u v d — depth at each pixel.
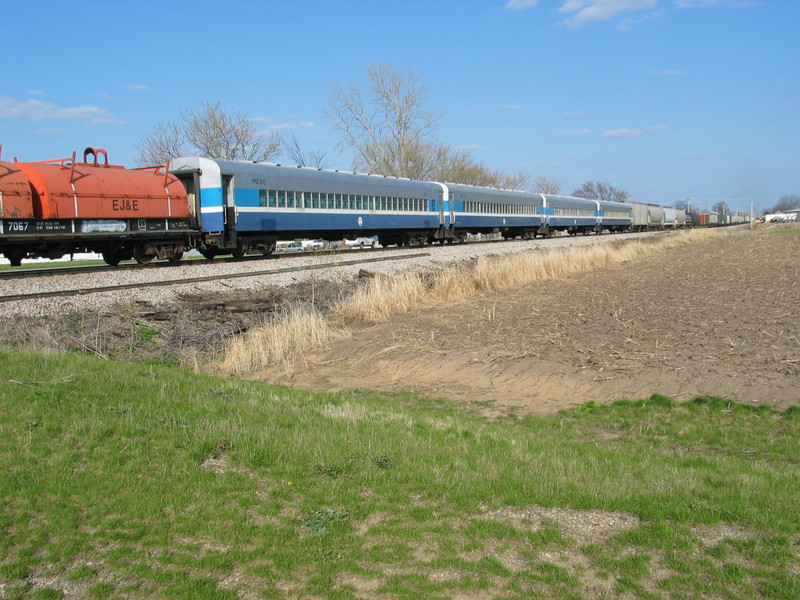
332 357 12.79
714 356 10.49
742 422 7.91
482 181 82.12
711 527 4.99
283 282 18.59
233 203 24.41
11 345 10.51
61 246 19.33
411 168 57.34
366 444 6.57
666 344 11.56
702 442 7.44
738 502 5.32
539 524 5.04
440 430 7.51
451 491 5.54
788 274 22.28
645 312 15.00
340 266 22.16
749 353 10.53
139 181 21.11
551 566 4.44
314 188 28.39
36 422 6.27
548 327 13.74
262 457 6.03
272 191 26.20
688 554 4.59
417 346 12.84
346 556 4.52
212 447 6.16
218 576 4.25
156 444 6.12
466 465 6.14
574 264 26.64
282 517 5.01
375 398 9.96
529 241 42.44
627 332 12.77
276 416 7.42
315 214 28.50
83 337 11.68
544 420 8.52
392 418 7.92
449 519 5.09
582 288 20.38
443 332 13.94
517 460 6.39
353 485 5.62
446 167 74.25
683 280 21.75
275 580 4.23
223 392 8.40
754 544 4.68
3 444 5.79
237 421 6.99
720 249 39.34
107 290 15.04
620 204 68.50
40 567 4.23
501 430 7.90
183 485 5.36
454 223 39.66
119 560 4.33
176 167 24.23
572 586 4.23
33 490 5.09
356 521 5.04
